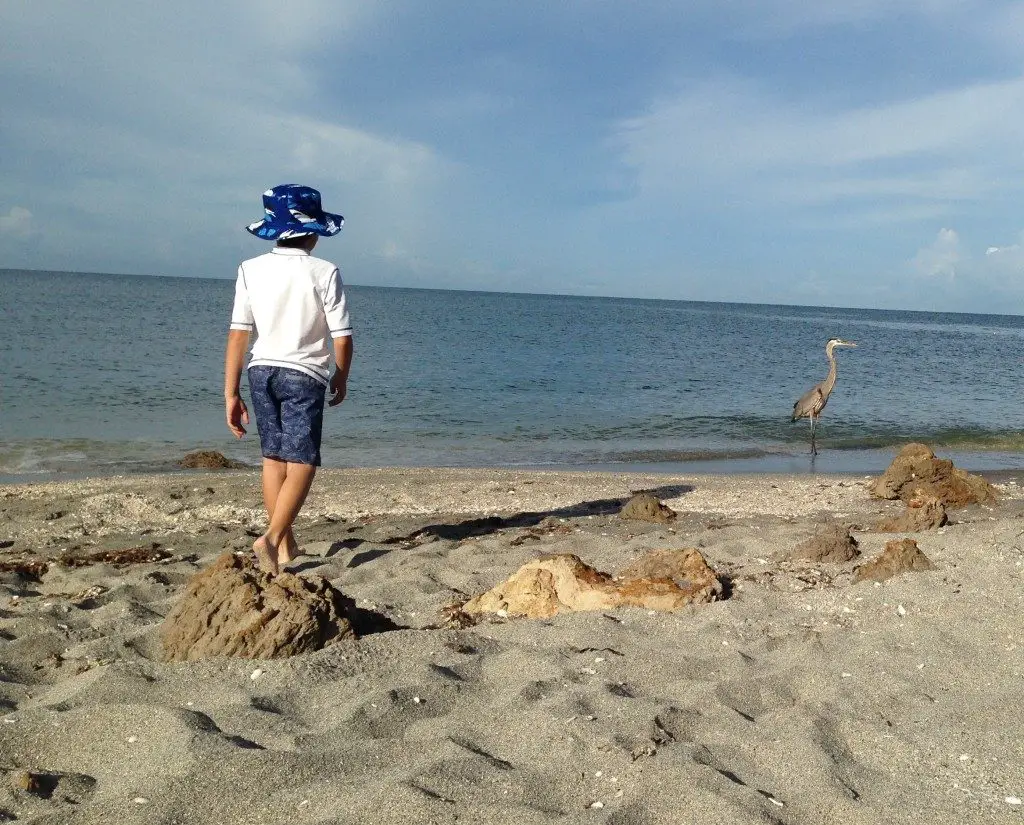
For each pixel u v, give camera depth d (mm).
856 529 7289
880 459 15477
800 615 4582
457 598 5070
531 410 20938
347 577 5543
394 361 31469
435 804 2525
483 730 3139
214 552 6742
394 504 9328
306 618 3879
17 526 7844
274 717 3164
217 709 3197
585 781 2764
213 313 53719
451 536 7500
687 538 6672
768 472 13906
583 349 42312
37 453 13289
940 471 9422
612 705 3309
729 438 17688
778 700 3537
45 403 17844
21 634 4309
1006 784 2812
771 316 148500
